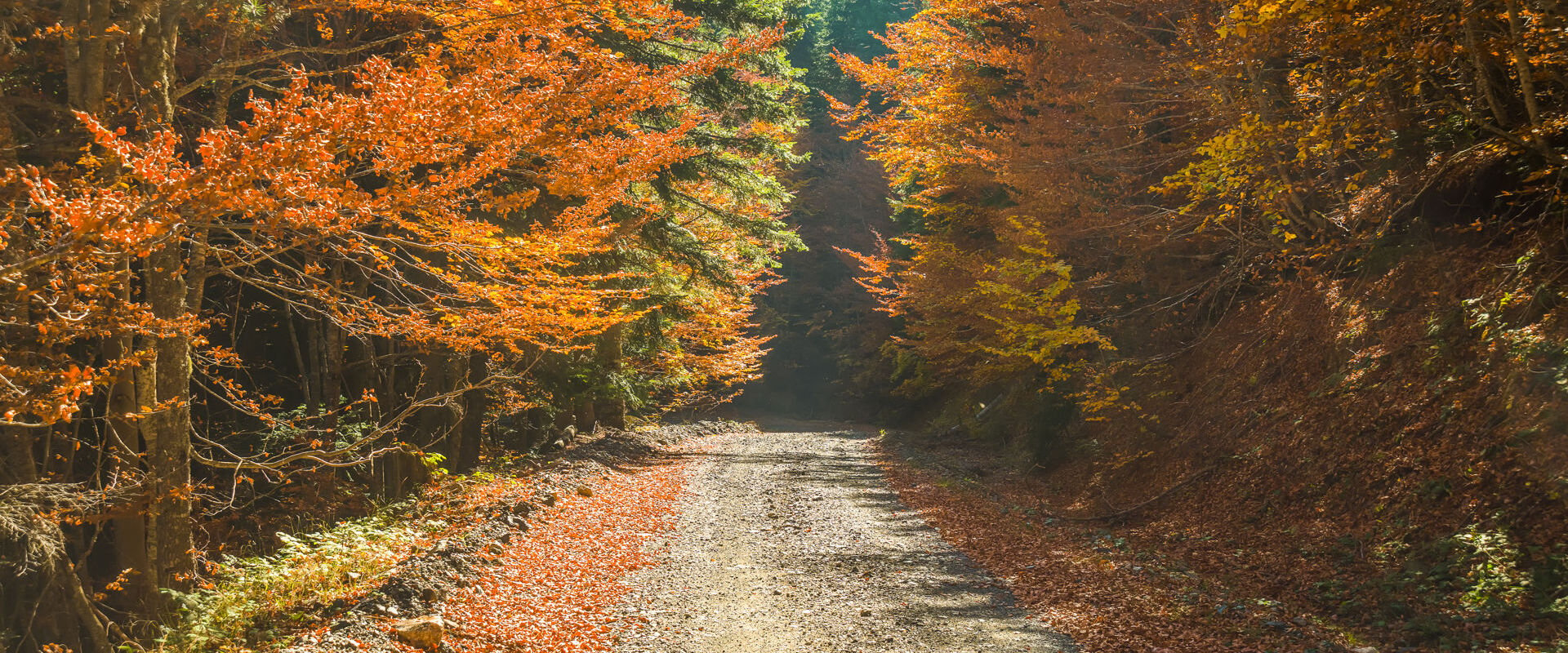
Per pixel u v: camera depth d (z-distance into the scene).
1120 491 15.84
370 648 7.41
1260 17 9.66
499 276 9.34
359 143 6.02
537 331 10.12
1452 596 7.95
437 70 8.01
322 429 14.51
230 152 5.40
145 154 5.50
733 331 29.81
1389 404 11.04
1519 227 10.85
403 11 9.77
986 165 18.73
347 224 6.53
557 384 19.88
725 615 9.37
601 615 9.36
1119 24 15.36
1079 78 15.88
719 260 21.45
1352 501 10.55
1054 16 15.91
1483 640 7.11
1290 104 12.32
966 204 21.53
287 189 5.66
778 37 11.18
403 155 6.36
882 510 15.98
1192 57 13.74
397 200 6.71
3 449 10.23
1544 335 9.27
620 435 26.72
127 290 8.86
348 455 14.35
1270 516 11.66
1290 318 14.47
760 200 24.91
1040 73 16.94
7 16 9.50
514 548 11.71
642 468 22.00
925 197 22.25
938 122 19.39
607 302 15.85
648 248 20.20
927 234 31.45
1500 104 10.66
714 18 19.64
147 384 9.27
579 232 9.42
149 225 5.19
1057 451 20.23
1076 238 17.66
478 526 12.34
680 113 18.53
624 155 9.84
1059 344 15.64
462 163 8.36
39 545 8.57
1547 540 7.78
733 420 48.19
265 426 14.77
